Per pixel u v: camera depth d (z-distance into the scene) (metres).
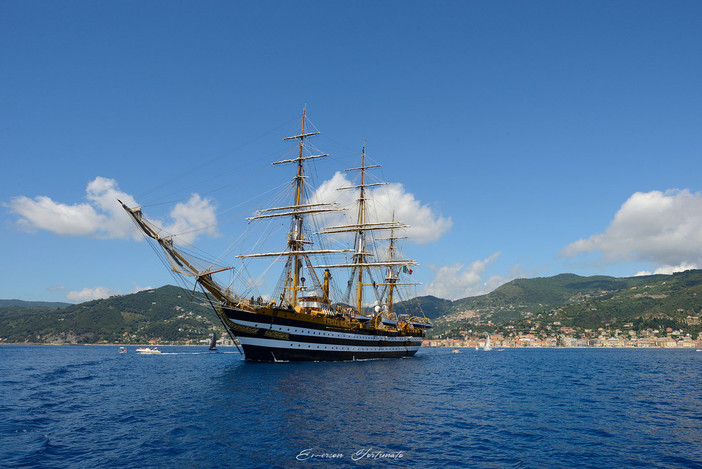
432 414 34.03
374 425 29.17
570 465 21.30
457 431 28.20
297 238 84.25
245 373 58.53
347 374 60.38
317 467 20.31
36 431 26.72
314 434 26.27
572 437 27.08
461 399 42.72
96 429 27.30
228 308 63.84
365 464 20.94
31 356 137.62
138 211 59.38
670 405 40.56
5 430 26.86
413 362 100.31
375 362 87.62
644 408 38.62
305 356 72.75
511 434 27.67
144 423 29.02
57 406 35.91
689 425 31.14
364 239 110.69
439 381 59.19
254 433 26.28
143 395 41.91
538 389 52.66
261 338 66.81
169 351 184.50
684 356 174.62
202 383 50.53
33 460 20.77
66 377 61.53
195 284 63.91
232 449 22.88
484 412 35.59
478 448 24.17
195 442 24.19
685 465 21.47
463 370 82.50
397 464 21.05
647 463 21.75
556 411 36.59
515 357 160.00
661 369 91.88
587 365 106.56
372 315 96.69
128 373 67.56
